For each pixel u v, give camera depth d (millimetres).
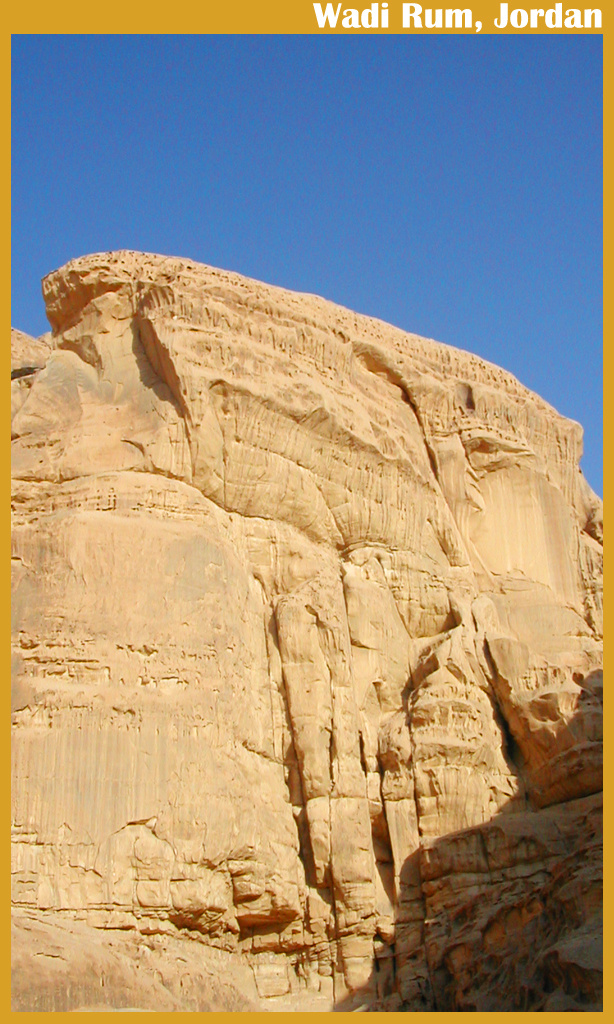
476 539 42812
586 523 45969
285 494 37656
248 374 37344
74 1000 28734
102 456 35938
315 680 36219
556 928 32781
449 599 40500
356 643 38062
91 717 32469
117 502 34875
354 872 34812
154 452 35562
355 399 40250
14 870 30859
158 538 34531
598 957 30438
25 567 34375
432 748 37219
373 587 38844
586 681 40031
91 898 31094
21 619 33562
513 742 39625
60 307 38781
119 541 34312
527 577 42875
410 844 36625
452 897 35750
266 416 37344
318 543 38562
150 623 33781
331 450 38812
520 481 43750
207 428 36156
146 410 36469
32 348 46406
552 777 38156
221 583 35062
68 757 32062
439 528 41500
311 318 39750
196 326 37156
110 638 33406
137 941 31125
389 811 36875
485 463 43344
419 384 42594
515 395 45125
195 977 31266
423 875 36125
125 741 32500
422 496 41156
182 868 32031
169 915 31719
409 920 35812
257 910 33562
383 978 34875
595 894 32406
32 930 29562
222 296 38156
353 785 35750
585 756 37656
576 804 37844
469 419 43438
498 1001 32531
